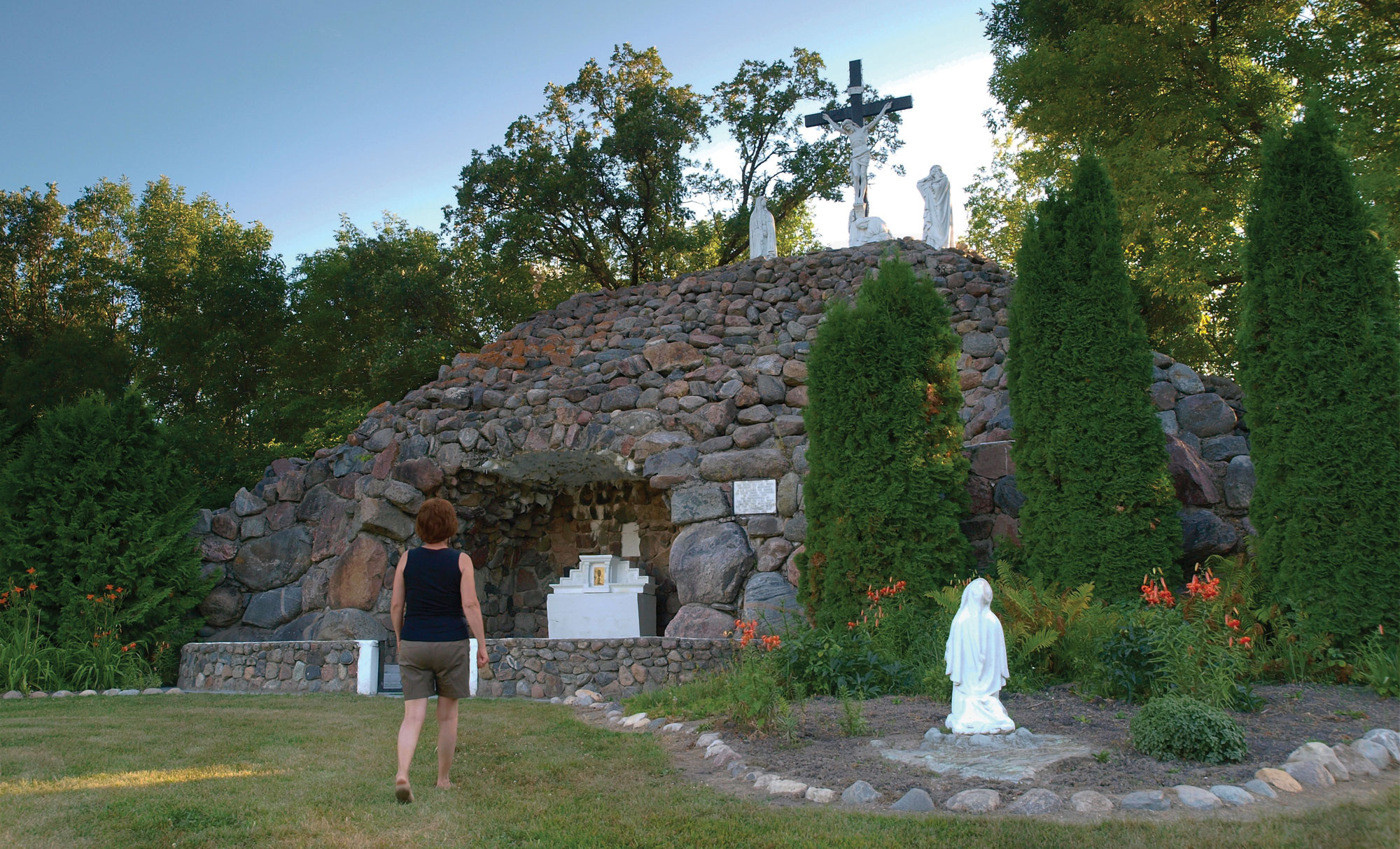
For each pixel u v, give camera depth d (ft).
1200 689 22.75
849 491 36.42
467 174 85.66
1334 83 55.93
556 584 55.11
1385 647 26.66
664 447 49.52
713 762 21.03
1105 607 31.04
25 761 21.09
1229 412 38.60
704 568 44.37
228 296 94.84
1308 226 30.17
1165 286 58.70
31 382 76.69
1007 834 14.25
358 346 90.33
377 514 51.47
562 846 14.32
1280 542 29.50
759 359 51.72
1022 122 67.21
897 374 37.24
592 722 28.84
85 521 45.44
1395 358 28.71
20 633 40.34
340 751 22.88
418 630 17.66
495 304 85.71
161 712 30.89
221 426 96.53
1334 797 16.37
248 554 53.06
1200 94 61.57
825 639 30.01
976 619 21.81
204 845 14.12
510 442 52.65
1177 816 15.28
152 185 123.24
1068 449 34.12
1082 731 21.42
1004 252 96.84
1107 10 64.44
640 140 85.10
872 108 63.46
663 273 94.02
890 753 20.12
